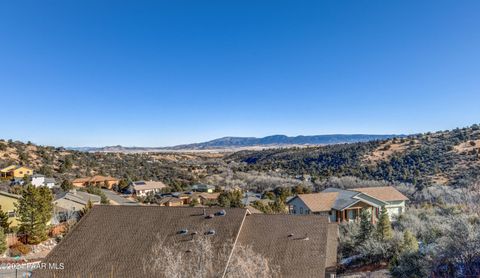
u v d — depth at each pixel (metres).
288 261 17.33
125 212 21.86
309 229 19.55
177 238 19.05
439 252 18.09
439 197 46.44
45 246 29.36
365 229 27.47
